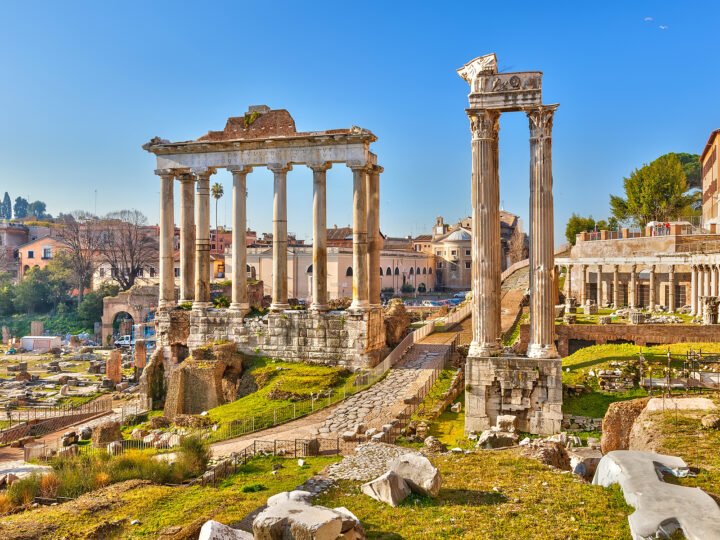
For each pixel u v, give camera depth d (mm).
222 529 16719
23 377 76375
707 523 15625
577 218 123812
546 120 35094
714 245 70188
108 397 65750
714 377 36625
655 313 70625
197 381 51000
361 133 50625
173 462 31266
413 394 43531
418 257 160125
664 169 106375
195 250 58906
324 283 53000
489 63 36062
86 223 138000
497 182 37781
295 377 48562
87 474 28969
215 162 55219
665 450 23016
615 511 18859
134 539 20297
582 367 41500
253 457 33375
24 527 21625
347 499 21531
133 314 110250
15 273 154750
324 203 52938
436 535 17953
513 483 22281
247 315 56438
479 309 36406
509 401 35219
